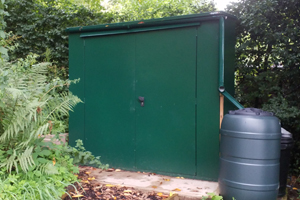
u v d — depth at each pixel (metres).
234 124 2.88
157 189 3.34
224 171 2.98
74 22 6.32
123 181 3.66
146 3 7.39
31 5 6.30
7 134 2.85
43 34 6.30
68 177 3.16
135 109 4.18
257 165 2.79
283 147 3.51
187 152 3.87
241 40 5.01
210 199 3.12
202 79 3.77
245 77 5.05
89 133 4.50
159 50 4.02
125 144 4.25
